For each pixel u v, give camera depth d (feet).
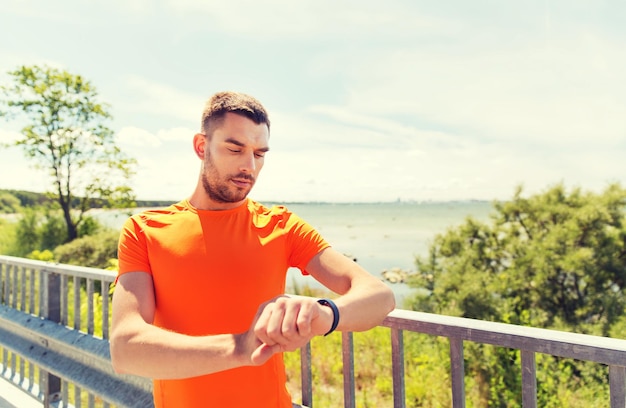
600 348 3.25
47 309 9.85
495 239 36.70
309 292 31.81
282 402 3.91
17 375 11.73
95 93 74.13
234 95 3.83
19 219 74.90
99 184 73.77
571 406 20.67
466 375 21.94
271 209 4.35
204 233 3.80
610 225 32.68
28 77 69.26
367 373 22.25
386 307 3.53
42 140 71.10
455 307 34.30
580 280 32.78
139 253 3.71
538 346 3.58
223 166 3.70
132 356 2.91
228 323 3.66
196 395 3.63
